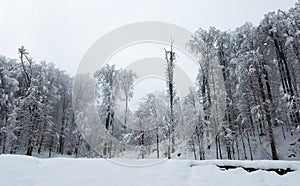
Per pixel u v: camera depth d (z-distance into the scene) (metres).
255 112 16.59
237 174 6.02
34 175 5.62
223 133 15.82
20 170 5.77
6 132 19.61
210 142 15.75
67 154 27.58
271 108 16.23
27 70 22.80
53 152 27.95
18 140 20.45
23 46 21.05
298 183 5.59
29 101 19.06
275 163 6.32
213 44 22.30
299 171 6.02
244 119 17.70
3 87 23.20
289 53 19.39
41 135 21.08
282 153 16.91
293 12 20.39
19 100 20.08
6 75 23.47
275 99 19.52
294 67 20.03
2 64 25.39
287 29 19.44
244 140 20.27
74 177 5.68
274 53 20.78
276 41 19.97
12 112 20.61
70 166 6.26
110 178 5.74
